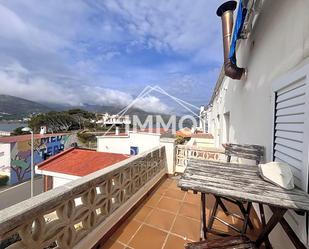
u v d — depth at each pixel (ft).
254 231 9.11
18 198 47.32
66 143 92.12
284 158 7.02
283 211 5.21
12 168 59.36
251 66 12.06
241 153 10.02
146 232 8.91
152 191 13.83
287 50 7.04
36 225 4.97
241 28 11.18
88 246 6.99
